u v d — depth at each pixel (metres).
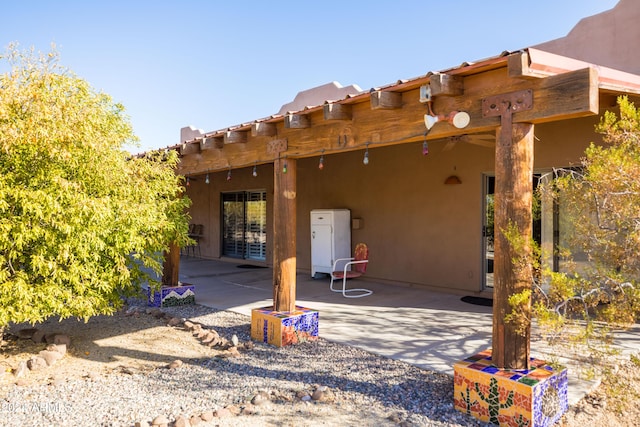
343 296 7.47
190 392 3.66
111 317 6.21
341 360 4.36
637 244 2.68
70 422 3.16
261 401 3.42
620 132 2.78
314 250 9.26
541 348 4.40
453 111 3.44
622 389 3.24
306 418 3.19
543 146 6.42
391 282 8.49
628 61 6.43
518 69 2.77
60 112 3.84
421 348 4.66
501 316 3.12
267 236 11.34
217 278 9.61
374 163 8.76
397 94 3.84
